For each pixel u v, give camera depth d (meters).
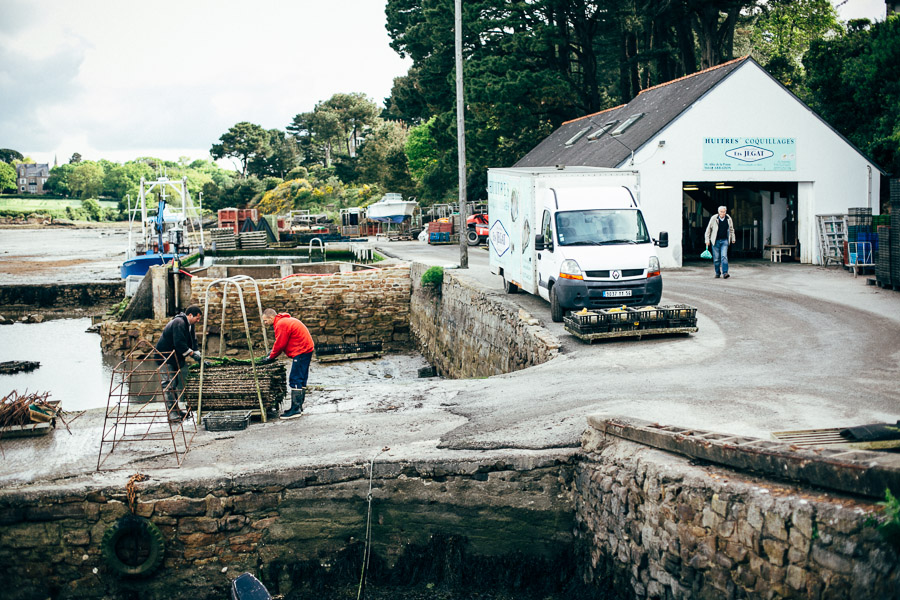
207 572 8.70
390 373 24.00
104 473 8.80
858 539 5.38
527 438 9.03
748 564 6.25
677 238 24.16
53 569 8.56
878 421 8.37
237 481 8.63
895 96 27.06
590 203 16.20
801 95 41.66
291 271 32.09
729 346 12.98
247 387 10.55
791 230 25.67
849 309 15.48
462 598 8.45
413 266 28.27
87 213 180.62
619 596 7.86
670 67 43.25
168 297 27.34
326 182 99.69
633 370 11.72
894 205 17.33
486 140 42.50
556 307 15.60
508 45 40.66
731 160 24.12
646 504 7.40
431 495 8.73
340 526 8.80
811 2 51.03
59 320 35.22
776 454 6.27
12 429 10.12
